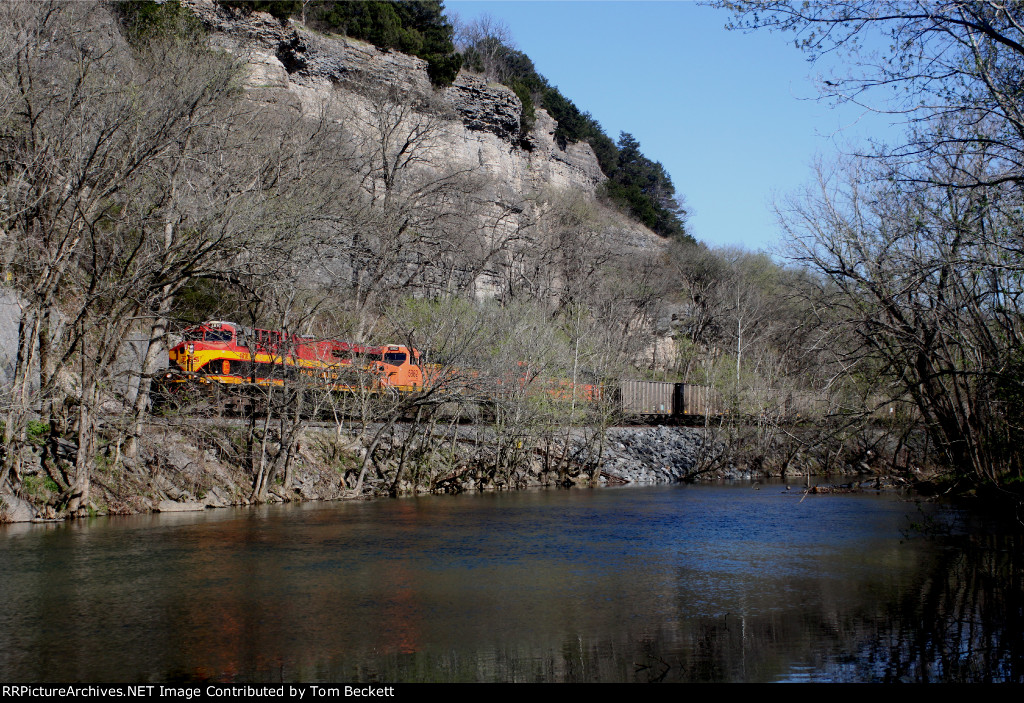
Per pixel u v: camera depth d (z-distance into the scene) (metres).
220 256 19.23
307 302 23.80
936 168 15.22
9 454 16.83
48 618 10.59
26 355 17.09
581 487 30.41
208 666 8.95
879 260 16.98
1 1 20.73
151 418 20.36
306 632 10.23
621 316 57.19
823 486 29.66
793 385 35.44
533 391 29.86
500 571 13.94
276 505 22.03
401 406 25.64
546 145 86.19
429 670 8.96
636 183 104.19
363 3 60.44
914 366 17.36
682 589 12.73
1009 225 13.82
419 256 43.75
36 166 17.84
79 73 19.23
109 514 18.72
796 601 12.02
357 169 38.44
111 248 18.80
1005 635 10.37
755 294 55.62
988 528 19.03
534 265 57.88
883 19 11.50
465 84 68.12
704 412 43.12
